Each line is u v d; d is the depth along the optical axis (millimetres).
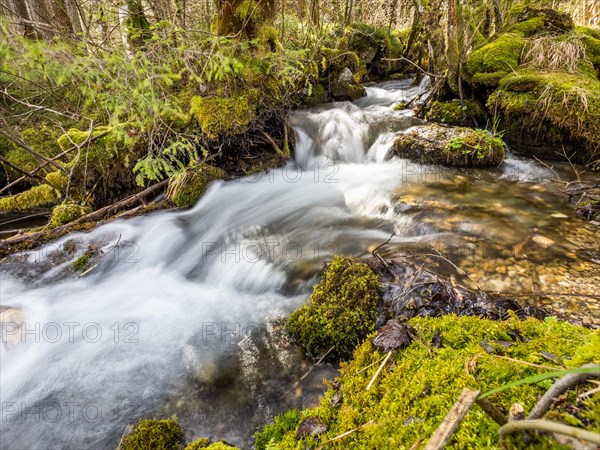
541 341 1464
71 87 5582
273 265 3379
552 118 4918
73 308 3098
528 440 910
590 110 4664
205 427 2004
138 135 4137
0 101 6258
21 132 6039
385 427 1333
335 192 4949
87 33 3742
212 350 2535
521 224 3510
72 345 2654
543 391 1199
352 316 2383
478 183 4641
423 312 2250
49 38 3729
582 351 1251
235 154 5492
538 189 4324
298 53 4785
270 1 5613
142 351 2576
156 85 3531
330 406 1623
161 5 5594
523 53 6168
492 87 5891
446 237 3383
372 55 11312
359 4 12172
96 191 4949
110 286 3424
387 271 2678
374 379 1593
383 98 8820
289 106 6074
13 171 5613
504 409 1169
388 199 4418
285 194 5031
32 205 5039
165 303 3133
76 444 1969
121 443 1918
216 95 5109
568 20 6848
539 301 2391
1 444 1994
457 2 6535
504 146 5484
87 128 5648
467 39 6957
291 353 2424
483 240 3266
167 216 4520
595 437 676
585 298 2389
